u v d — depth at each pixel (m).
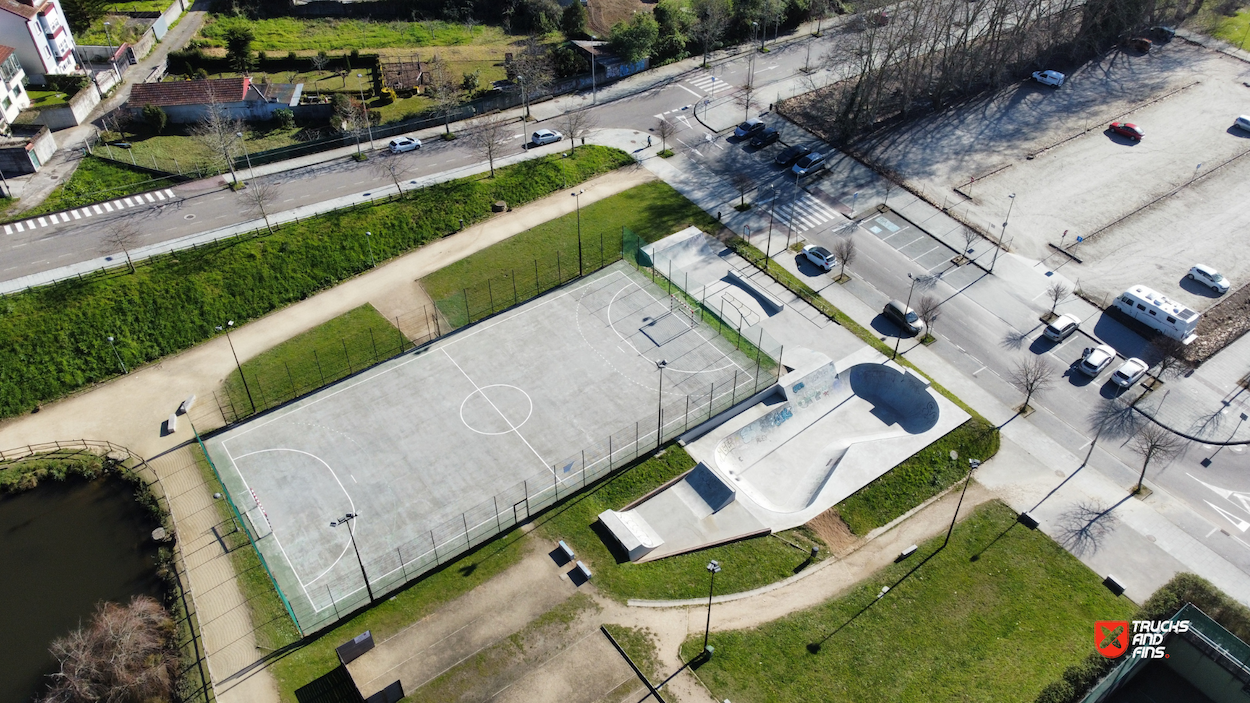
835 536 65.00
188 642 57.69
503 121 112.62
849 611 59.44
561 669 55.75
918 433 73.81
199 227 91.44
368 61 123.94
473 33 134.12
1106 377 78.00
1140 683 57.84
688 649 56.91
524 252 92.19
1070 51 123.38
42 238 89.44
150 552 64.25
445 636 57.69
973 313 85.00
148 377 78.62
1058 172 103.25
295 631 58.16
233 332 83.25
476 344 81.19
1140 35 128.62
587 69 122.56
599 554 63.03
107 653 54.91
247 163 102.50
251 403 75.38
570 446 71.38
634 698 54.12
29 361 77.56
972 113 114.19
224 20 134.00
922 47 119.81
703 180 103.38
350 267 89.88
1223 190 99.06
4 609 60.53
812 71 124.38
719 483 67.69
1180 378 77.56
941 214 97.56
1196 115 112.06
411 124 110.44
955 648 57.06
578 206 98.56
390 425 73.31
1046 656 56.53
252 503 66.94
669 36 126.25
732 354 79.94
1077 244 92.75
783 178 103.56
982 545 64.12
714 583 61.31
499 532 64.50
